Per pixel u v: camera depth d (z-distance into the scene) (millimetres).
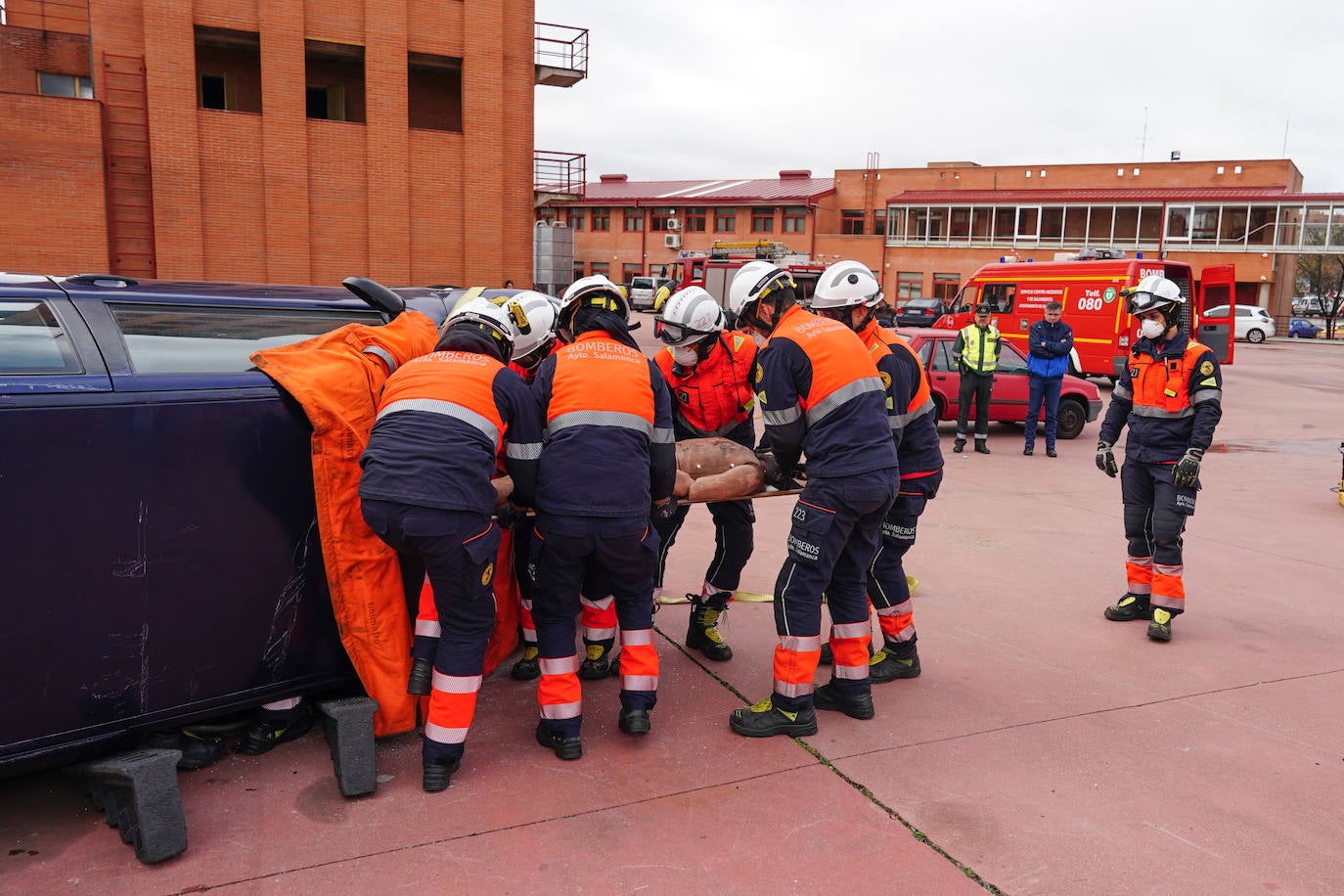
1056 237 46188
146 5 20266
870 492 3650
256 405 3094
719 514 4434
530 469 3361
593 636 4309
